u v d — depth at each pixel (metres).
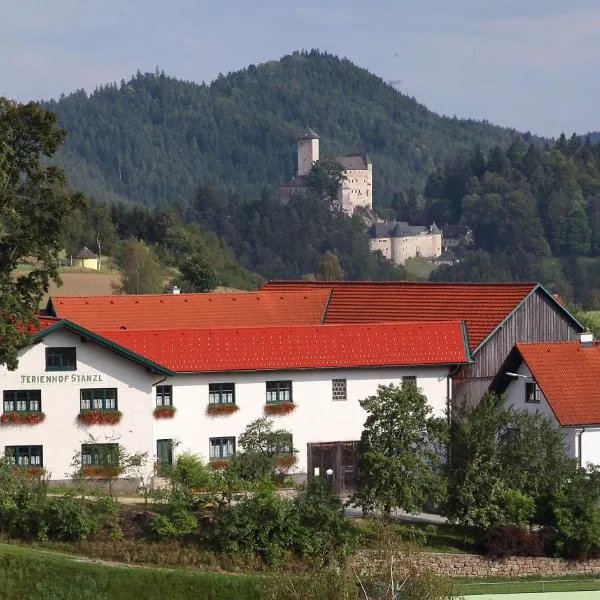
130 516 102.81
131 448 117.44
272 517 99.25
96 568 92.75
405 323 129.25
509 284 140.38
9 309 112.19
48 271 118.06
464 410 112.56
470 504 106.50
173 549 98.31
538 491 108.56
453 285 145.38
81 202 120.50
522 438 110.44
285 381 123.94
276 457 119.81
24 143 119.56
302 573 84.56
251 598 91.25
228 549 98.31
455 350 129.12
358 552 95.88
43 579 91.62
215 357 121.44
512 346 135.75
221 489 105.12
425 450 108.75
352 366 124.56
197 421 121.06
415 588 79.19
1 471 102.81
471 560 103.12
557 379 119.69
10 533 99.75
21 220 116.69
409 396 109.44
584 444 116.88
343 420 125.00
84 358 116.75
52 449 115.94
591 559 105.06
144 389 117.81
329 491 105.38
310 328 125.94
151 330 121.81
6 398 115.75
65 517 99.44
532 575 103.69
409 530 104.00
